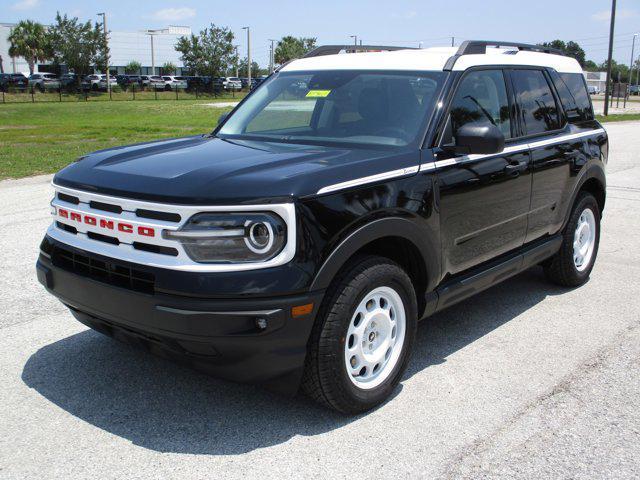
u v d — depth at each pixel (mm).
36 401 3600
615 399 3711
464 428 3391
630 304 5312
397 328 3656
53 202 3625
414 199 3570
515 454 3154
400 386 3857
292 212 2996
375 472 3000
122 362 4102
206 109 39375
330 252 3111
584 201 5488
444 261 3906
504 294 5566
